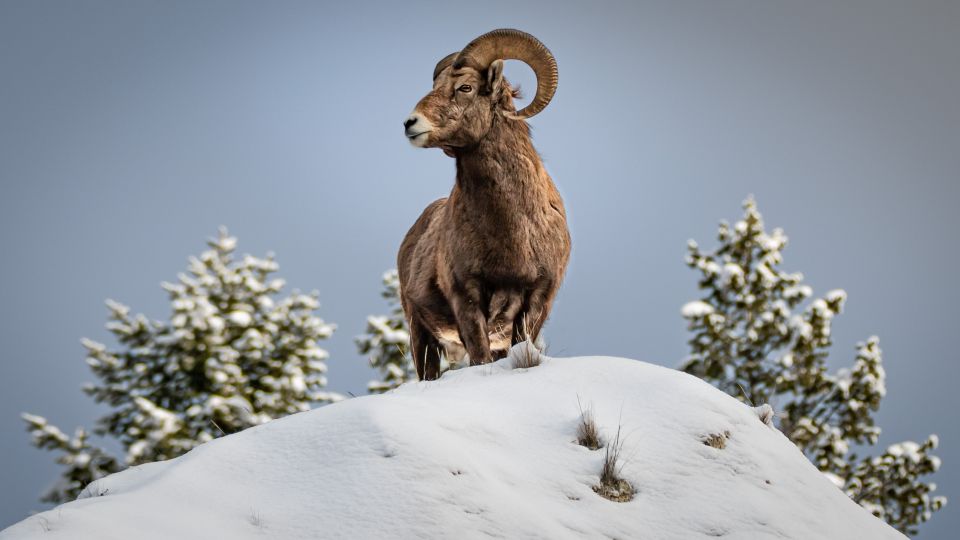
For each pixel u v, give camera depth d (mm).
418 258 39844
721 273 86875
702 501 20297
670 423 22281
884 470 79375
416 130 34219
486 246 35188
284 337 96500
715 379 84000
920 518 79250
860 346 82812
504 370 26000
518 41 35156
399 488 18328
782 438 24094
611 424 22062
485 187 35094
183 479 19141
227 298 97812
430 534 17516
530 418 22328
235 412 84625
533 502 19266
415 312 40719
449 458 19219
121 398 89938
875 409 81688
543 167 36750
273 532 17688
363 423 20062
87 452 83750
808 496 21750
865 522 22109
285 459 19688
